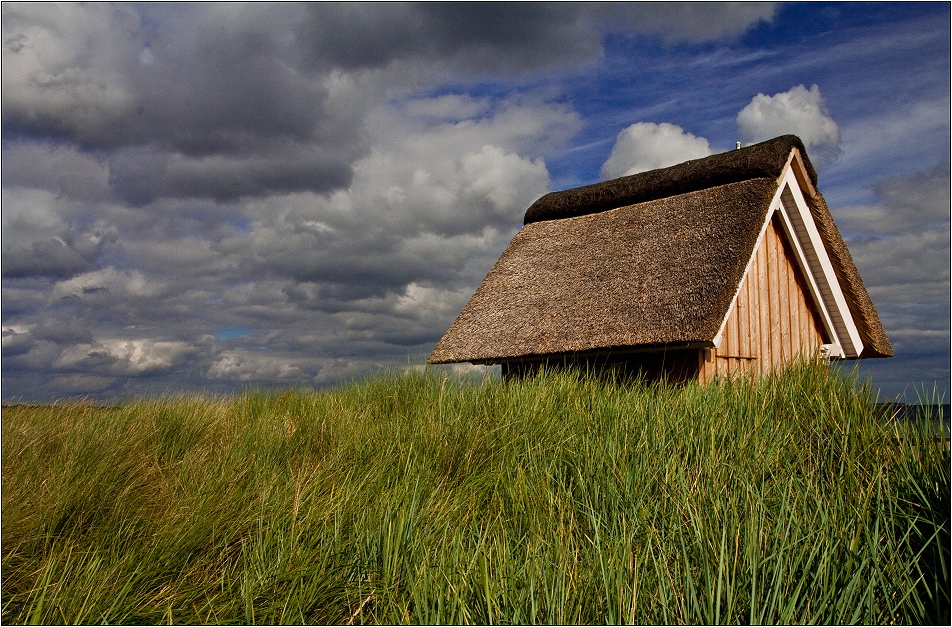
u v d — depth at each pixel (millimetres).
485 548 3986
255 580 3635
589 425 6203
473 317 12430
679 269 10062
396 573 3771
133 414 7105
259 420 7188
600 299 10641
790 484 4371
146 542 4004
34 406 7543
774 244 11055
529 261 13000
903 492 4152
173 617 3426
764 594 3285
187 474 5320
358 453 5879
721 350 9836
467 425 6223
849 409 5492
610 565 3416
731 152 11445
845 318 11398
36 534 4039
